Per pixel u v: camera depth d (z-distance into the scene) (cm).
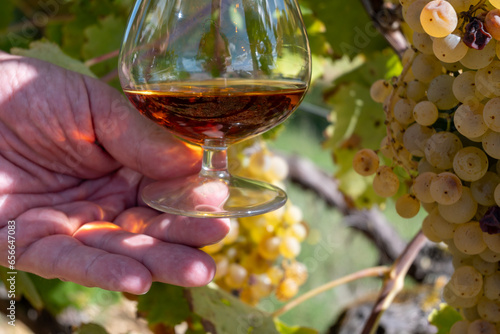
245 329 41
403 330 48
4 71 40
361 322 54
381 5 41
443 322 38
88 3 55
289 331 43
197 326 42
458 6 29
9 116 39
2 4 57
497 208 30
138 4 34
